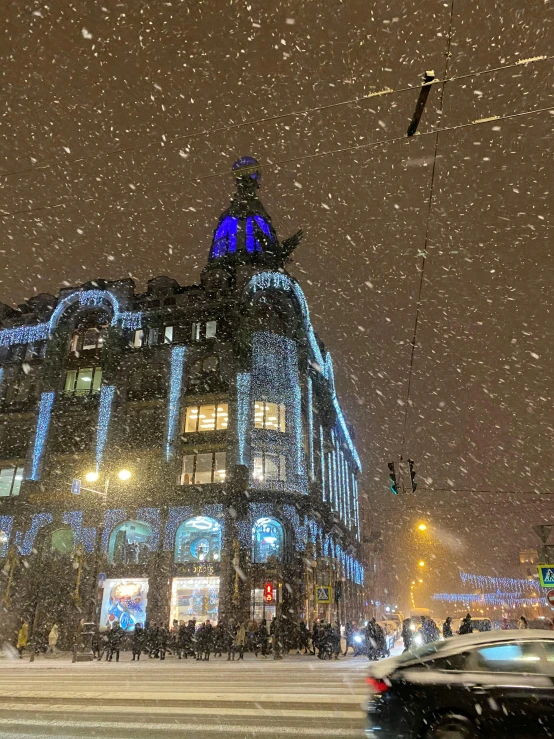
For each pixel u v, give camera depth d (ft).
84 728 25.45
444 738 20.13
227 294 132.46
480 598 312.71
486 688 20.38
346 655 95.25
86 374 133.39
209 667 66.85
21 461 128.06
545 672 20.52
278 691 39.04
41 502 120.57
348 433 209.46
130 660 83.10
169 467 117.29
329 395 165.17
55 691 38.73
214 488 112.78
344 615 156.04
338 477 177.99
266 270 135.13
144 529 116.88
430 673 21.39
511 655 21.27
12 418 132.36
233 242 149.59
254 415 120.57
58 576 112.88
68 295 140.97
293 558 109.19
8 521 121.39
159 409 124.98
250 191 158.20
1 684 44.96
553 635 21.66
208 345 127.34
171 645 91.04
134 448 122.11
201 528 111.96
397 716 20.88
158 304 137.28
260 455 117.50
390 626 152.46
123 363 130.72
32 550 116.67
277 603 102.01
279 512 111.45
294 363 129.70
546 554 61.57
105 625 107.04
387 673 22.08
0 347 141.38
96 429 124.26
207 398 122.52
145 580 109.40
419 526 107.34
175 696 35.27
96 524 115.85
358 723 26.61
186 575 107.65
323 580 110.83
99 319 139.44
